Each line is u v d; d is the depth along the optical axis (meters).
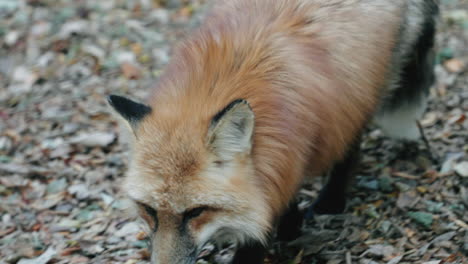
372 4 8.58
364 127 9.11
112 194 10.66
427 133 11.41
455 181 9.88
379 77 8.74
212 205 6.73
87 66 14.77
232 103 6.44
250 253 7.76
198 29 8.30
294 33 7.80
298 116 7.38
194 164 6.70
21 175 11.27
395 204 9.61
